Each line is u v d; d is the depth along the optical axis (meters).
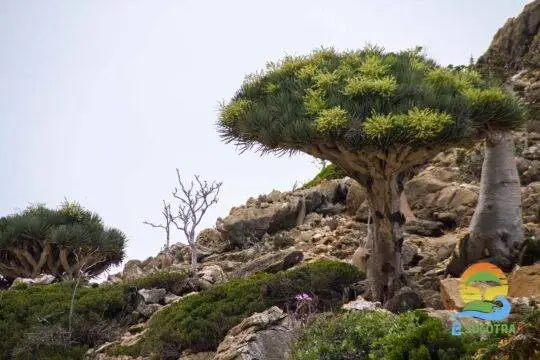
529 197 18.08
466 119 14.02
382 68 14.93
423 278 15.49
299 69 15.95
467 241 15.41
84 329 15.16
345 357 10.23
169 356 13.47
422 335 9.32
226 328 13.51
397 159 14.13
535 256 14.48
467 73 15.88
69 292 17.55
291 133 13.96
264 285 14.20
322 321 11.13
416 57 16.03
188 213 18.75
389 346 9.46
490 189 15.47
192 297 15.16
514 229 15.27
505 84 17.89
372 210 14.62
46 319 15.73
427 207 19.48
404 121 13.50
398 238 14.44
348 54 16.03
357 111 14.02
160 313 14.89
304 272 14.48
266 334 11.83
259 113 14.48
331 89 14.73
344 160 14.59
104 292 16.88
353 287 14.38
